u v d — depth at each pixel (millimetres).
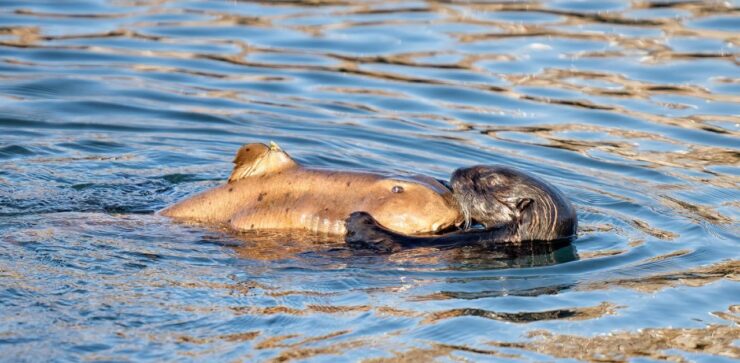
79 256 32438
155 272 31547
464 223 34875
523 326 28922
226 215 35688
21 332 27219
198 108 50719
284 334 27922
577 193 41500
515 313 29688
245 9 66750
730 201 41062
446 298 30469
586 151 46781
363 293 30594
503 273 32531
